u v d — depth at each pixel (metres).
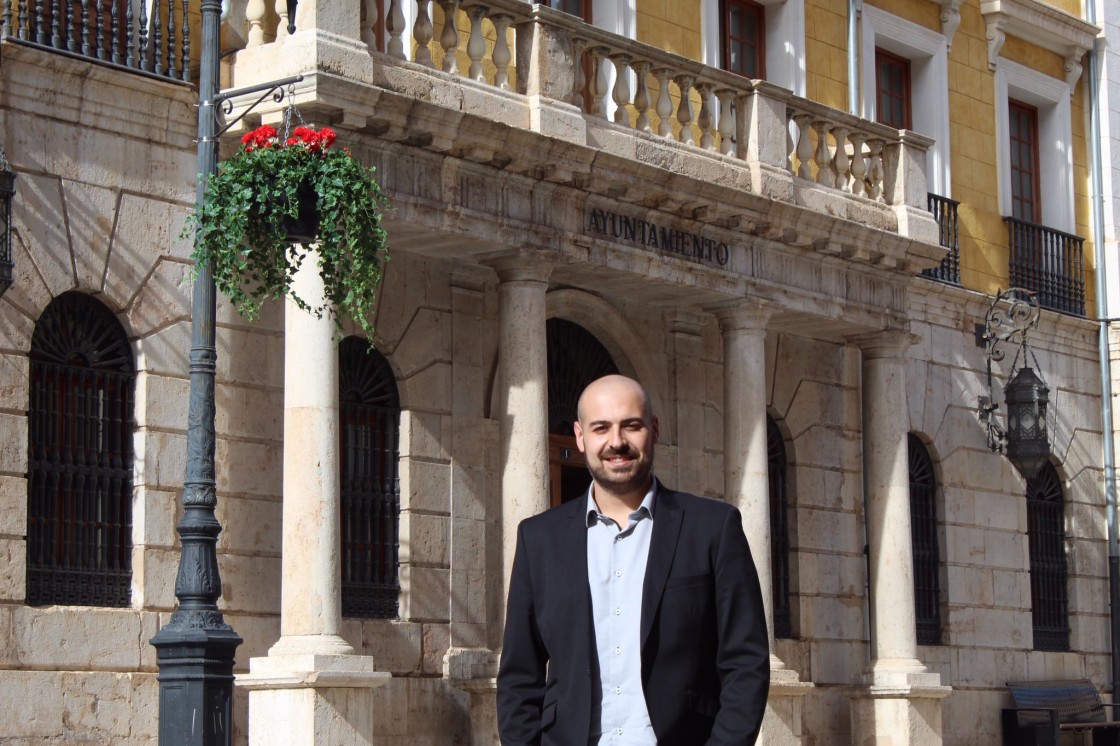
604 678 7.57
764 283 22.80
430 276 21.00
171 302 18.14
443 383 21.05
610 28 23.88
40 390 17.19
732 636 7.59
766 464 22.83
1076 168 31.30
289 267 15.34
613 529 7.69
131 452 17.84
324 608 17.59
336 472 17.84
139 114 17.97
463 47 21.86
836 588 25.78
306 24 17.83
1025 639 28.58
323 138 15.06
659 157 21.30
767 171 22.56
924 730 24.62
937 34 28.69
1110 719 29.72
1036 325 28.67
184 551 13.37
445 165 19.02
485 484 21.36
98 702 17.02
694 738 7.58
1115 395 30.86
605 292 22.66
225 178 14.62
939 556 27.36
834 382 26.12
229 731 13.20
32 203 17.00
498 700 7.79
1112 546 30.42
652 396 23.67
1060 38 30.88
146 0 18.44
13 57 16.86
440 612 20.62
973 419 28.14
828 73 26.97
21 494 16.66
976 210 29.03
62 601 17.14
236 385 18.67
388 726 19.75
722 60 25.83
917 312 27.22
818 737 24.92
